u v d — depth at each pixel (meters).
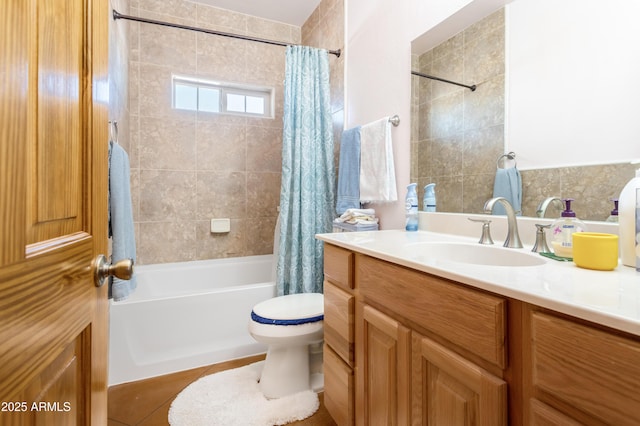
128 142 2.21
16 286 0.34
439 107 1.35
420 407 0.77
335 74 2.21
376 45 1.75
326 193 2.07
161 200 2.39
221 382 1.57
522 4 1.03
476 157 1.20
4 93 0.32
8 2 0.33
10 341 0.33
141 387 1.55
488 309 0.59
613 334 0.42
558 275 0.63
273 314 1.46
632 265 0.69
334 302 1.21
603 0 0.83
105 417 0.66
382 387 0.93
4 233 0.32
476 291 0.62
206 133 2.53
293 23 2.78
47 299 0.42
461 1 1.23
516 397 0.55
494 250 0.98
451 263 0.75
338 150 2.17
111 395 1.49
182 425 1.27
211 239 2.56
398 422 0.86
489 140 1.14
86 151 0.57
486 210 0.95
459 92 1.26
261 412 1.34
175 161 2.43
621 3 0.80
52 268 0.43
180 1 2.41
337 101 2.18
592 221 0.85
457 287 0.66
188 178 2.47
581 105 0.88
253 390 1.50
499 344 0.57
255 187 2.71
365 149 1.72
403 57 1.55
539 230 0.89
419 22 1.44
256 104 2.78
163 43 2.36
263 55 2.69
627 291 0.52
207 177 2.54
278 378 1.48
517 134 1.05
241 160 2.65
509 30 1.07
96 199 0.61
